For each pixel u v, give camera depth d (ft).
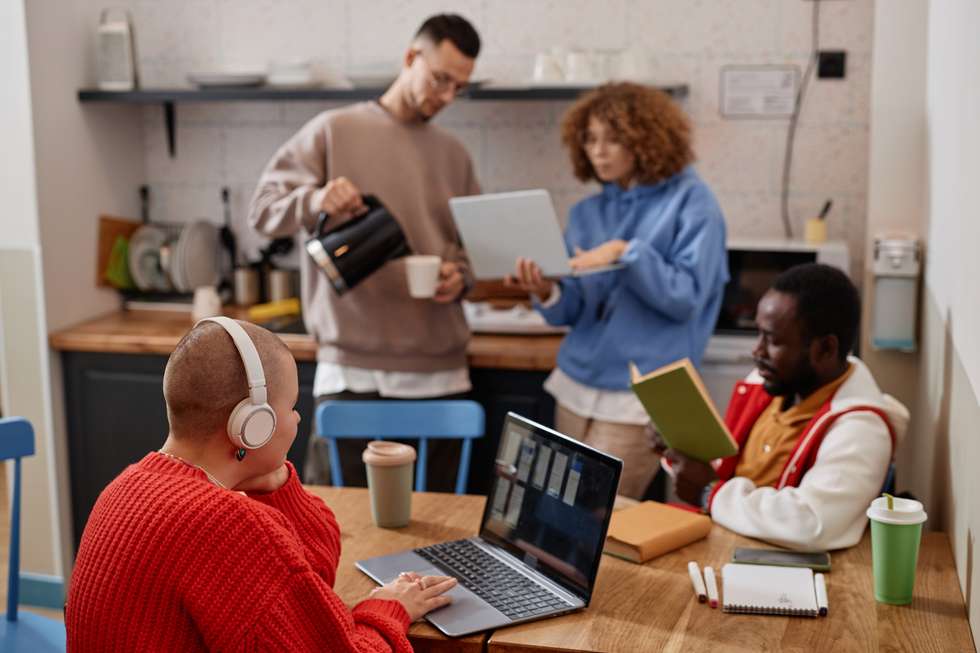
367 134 9.92
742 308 10.64
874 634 5.38
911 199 10.15
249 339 4.75
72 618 4.62
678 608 5.65
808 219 12.12
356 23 12.69
